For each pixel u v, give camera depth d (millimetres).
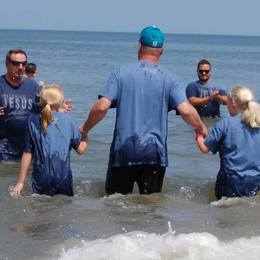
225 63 79188
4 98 12680
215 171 12578
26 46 149750
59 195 10094
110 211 9094
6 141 12867
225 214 9055
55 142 10086
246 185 10227
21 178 10242
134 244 7070
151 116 10148
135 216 8820
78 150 10375
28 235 7793
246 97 10258
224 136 10281
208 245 7051
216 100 19344
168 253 6789
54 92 10148
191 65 69750
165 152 10328
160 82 10148
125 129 10117
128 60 80812
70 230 8023
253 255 6789
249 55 125375
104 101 10047
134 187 11172
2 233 7879
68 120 10266
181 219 8703
